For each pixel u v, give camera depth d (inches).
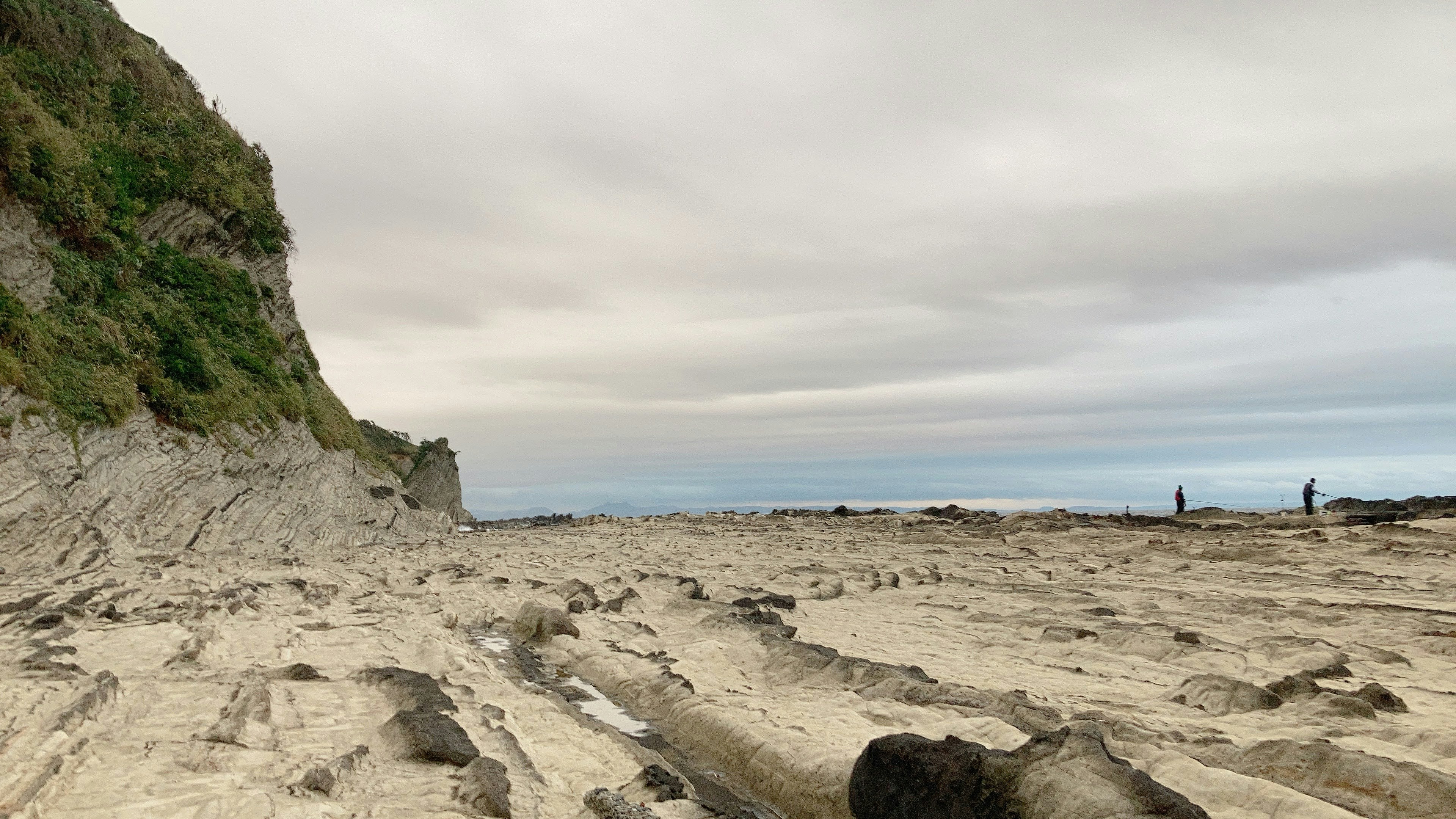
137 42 1325.0
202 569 746.8
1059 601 604.1
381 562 936.9
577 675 412.8
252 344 1301.7
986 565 873.5
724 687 358.9
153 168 1200.2
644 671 383.2
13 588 538.6
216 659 367.2
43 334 828.6
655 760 264.8
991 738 261.3
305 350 1631.4
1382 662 407.8
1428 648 428.8
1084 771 189.8
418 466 2121.1
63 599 490.6
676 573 826.2
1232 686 331.0
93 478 807.1
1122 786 183.3
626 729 324.2
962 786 202.8
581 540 1366.9
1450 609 544.1
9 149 894.4
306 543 1105.4
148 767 217.0
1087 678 378.6
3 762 207.9
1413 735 271.6
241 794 198.4
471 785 215.5
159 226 1208.2
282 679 328.8
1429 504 1147.3
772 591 684.1
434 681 328.5
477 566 896.3
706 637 470.9
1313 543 883.4
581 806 219.5
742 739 285.1
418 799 209.8
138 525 835.4
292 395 1305.4
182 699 291.0
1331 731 284.8
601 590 676.7
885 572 796.6
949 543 1150.3
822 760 252.2
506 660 436.1
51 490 727.1
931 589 694.5
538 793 225.6
